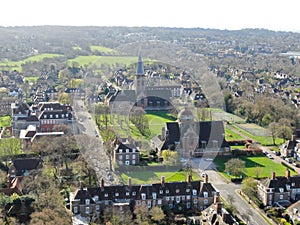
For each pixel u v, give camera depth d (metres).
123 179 133.25
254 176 164.12
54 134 181.88
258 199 144.00
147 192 130.25
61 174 148.50
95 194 128.00
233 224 114.69
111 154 136.00
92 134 141.75
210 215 120.62
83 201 125.62
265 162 183.00
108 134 146.25
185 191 134.38
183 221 123.31
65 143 165.75
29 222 109.31
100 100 157.75
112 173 134.62
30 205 117.38
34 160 155.12
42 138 175.50
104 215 121.56
